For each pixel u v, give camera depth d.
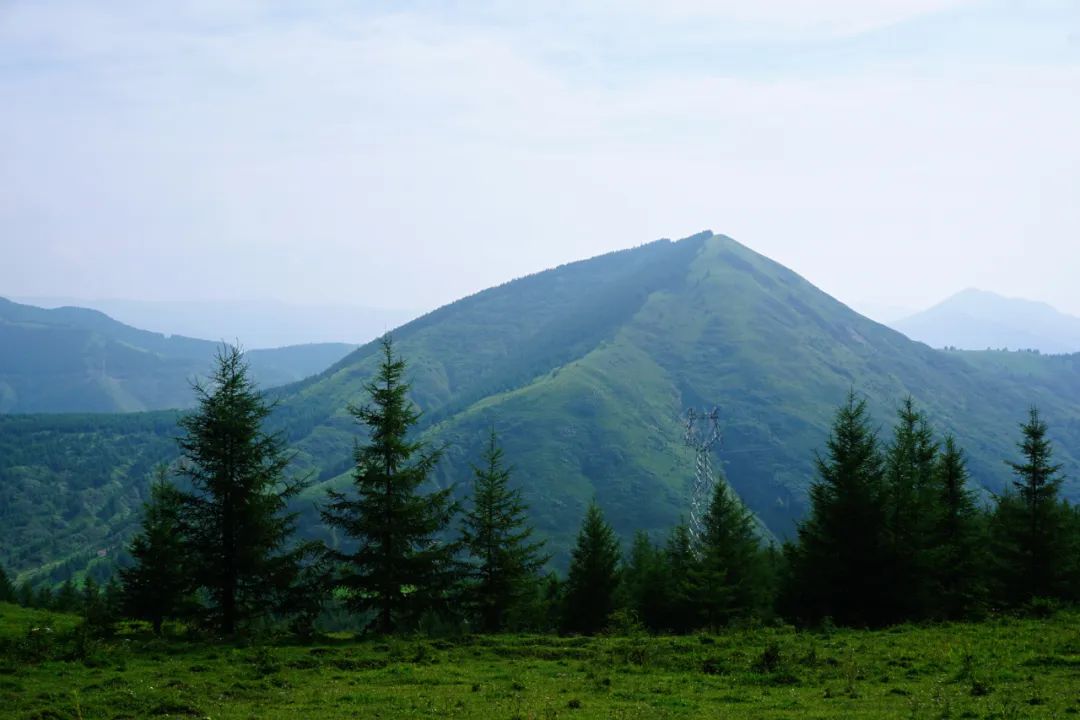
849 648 31.31
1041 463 50.19
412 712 22.94
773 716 21.67
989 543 51.72
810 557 45.78
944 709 21.19
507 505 50.62
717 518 68.00
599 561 60.34
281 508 42.41
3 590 107.19
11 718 21.83
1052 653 28.16
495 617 48.34
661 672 29.16
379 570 42.69
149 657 32.34
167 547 44.22
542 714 22.16
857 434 47.38
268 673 29.64
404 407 45.00
